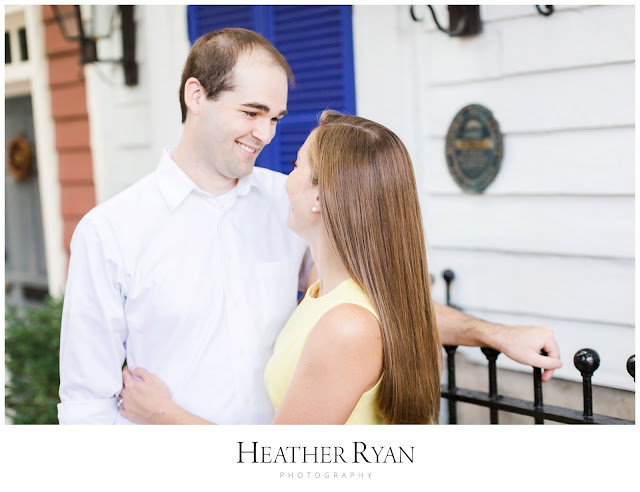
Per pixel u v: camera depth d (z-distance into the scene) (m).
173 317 1.64
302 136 2.63
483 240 2.22
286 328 1.59
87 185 3.63
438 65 2.26
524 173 2.10
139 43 3.21
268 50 1.58
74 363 1.62
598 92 1.93
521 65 2.06
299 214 1.46
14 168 4.52
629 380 1.96
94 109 3.46
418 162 2.36
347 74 2.50
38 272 4.52
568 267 2.05
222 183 1.68
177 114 3.11
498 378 2.26
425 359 1.40
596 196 1.97
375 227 1.34
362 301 1.35
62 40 3.60
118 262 1.60
